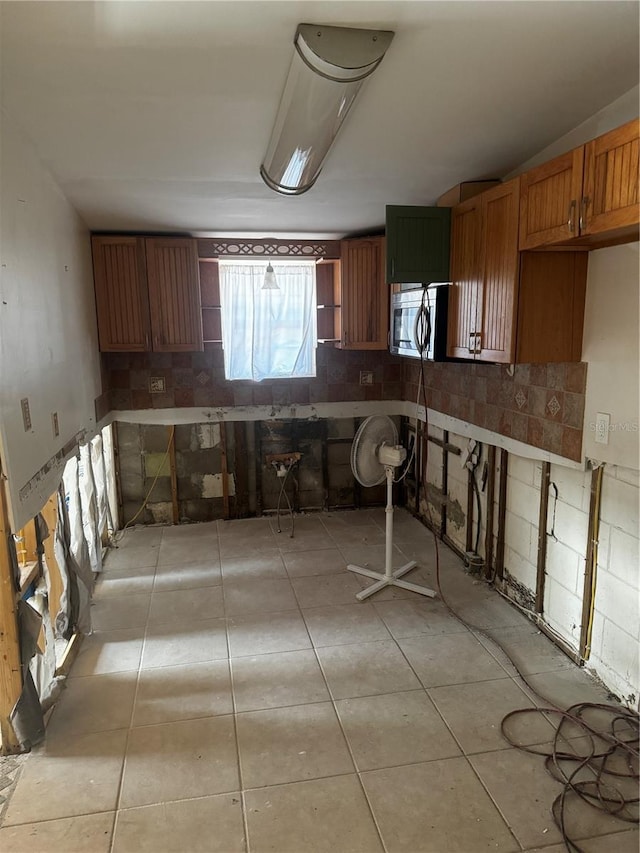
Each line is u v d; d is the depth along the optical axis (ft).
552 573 9.69
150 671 8.91
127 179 9.30
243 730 7.59
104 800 6.48
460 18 5.06
